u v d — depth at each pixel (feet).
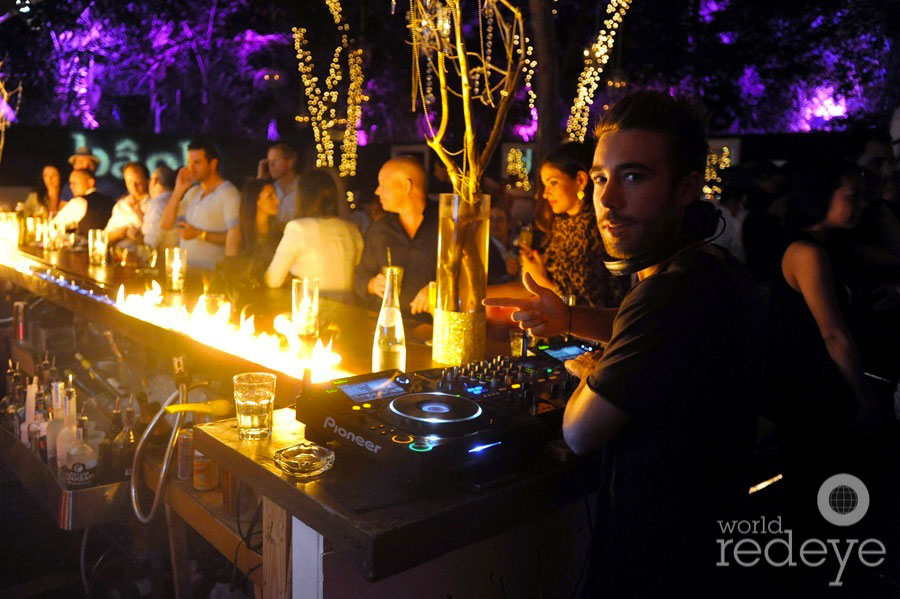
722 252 4.02
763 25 27.89
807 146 17.66
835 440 7.27
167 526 7.42
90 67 38.78
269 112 40.47
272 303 9.07
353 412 4.29
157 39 39.04
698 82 28.94
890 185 14.87
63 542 10.46
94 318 9.50
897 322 9.82
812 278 7.02
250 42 39.09
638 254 3.88
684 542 3.71
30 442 8.70
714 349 3.55
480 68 6.69
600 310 5.29
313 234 10.52
